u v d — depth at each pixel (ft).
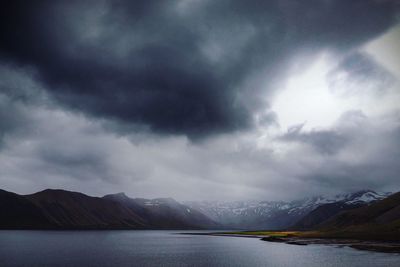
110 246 547.49
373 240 563.48
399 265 254.47
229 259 332.80
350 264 265.34
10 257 353.92
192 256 368.48
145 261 318.86
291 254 366.84
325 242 553.23
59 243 617.21
